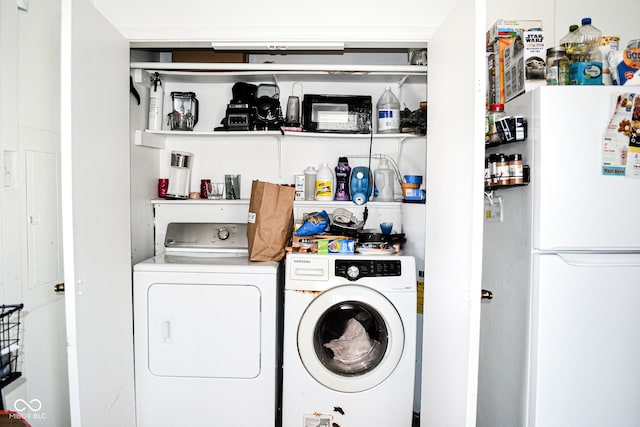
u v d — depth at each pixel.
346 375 1.96
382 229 2.31
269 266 1.99
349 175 2.45
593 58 1.67
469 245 1.38
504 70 1.86
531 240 1.51
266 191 2.11
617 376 1.49
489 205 1.83
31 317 1.54
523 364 1.54
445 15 1.88
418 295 2.24
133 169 2.16
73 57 1.34
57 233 1.70
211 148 2.54
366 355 2.02
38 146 1.59
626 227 1.46
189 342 1.96
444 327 1.63
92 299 1.49
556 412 1.50
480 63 1.32
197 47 1.99
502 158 1.55
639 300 1.47
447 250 1.60
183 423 1.98
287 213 2.10
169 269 1.95
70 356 1.37
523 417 1.54
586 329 1.48
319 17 1.89
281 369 2.29
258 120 2.30
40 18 1.60
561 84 1.67
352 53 2.53
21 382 1.49
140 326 1.95
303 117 2.32
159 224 2.47
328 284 1.95
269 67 2.11
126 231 1.80
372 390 1.95
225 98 2.52
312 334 1.94
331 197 2.42
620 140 1.45
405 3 1.88
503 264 1.71
